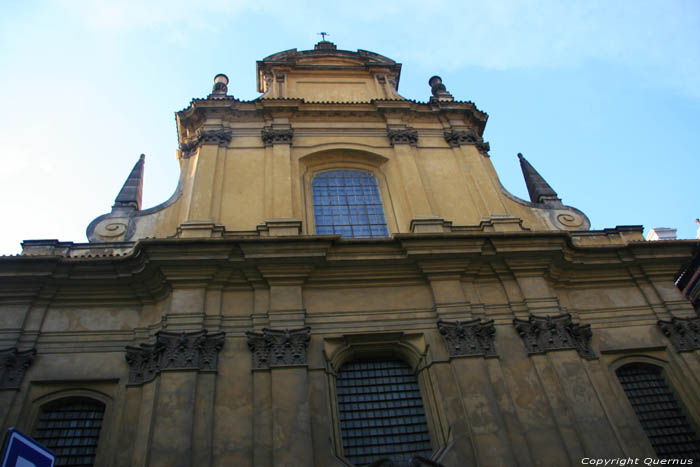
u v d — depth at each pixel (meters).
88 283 12.20
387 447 10.90
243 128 17.22
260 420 10.31
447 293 12.70
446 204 15.52
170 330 11.27
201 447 9.85
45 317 11.81
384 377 11.97
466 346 11.66
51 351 11.30
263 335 11.38
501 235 13.38
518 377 11.55
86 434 10.60
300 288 12.40
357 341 11.93
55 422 10.70
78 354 11.34
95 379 10.98
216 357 11.09
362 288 12.84
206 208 14.19
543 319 12.31
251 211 14.50
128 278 12.27
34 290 11.95
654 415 11.91
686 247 14.19
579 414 10.79
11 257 11.89
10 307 11.68
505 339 12.20
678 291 13.70
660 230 15.45
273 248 12.55
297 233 13.70
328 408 10.72
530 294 12.97
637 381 12.47
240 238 12.38
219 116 17.44
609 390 11.71
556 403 11.07
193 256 12.20
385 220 15.73
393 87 20.61
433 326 12.25
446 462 10.05
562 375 11.38
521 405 11.10
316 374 11.13
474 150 17.30
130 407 10.52
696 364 12.23
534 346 11.94
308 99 19.27
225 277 12.39
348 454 10.71
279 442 9.90
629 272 14.05
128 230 14.14
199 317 11.56
